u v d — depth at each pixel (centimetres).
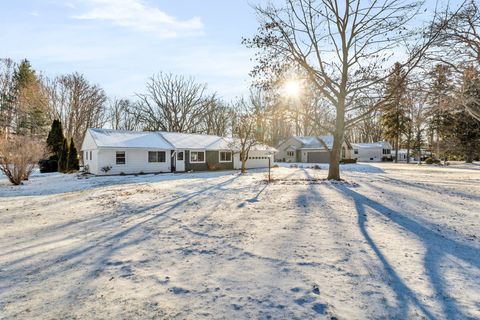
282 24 1464
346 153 4569
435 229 564
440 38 1262
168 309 285
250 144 2391
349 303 292
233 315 272
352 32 1398
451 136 2847
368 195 970
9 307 292
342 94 1434
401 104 1595
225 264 400
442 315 269
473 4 1223
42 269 392
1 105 3897
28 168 1834
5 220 703
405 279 346
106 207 851
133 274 371
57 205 909
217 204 859
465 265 389
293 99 1537
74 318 271
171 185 1388
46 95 3966
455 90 1328
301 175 1881
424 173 2112
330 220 641
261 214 713
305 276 355
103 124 4928
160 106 4269
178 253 450
